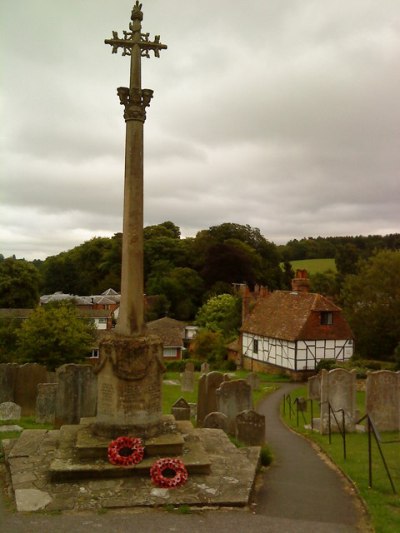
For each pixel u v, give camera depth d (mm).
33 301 75500
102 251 102562
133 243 12102
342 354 45750
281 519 9102
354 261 86688
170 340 59656
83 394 18484
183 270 83250
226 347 56531
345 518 9250
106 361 11664
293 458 14078
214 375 20188
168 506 9336
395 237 121438
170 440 11375
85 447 10859
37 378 21922
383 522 8820
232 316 61375
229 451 12258
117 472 10367
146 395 11656
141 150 12211
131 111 12125
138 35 12445
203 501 9516
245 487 10164
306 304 47281
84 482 10164
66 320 37750
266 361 48969
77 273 101438
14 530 8320
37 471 10688
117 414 11523
